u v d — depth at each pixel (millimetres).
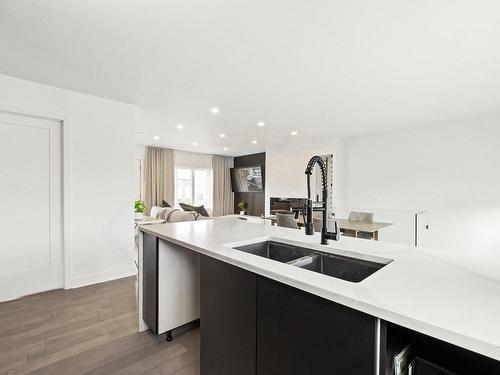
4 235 2537
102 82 2629
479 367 716
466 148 4066
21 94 2545
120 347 1786
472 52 2010
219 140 5914
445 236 4254
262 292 1043
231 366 1210
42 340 1861
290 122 4219
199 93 2928
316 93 2914
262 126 4488
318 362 843
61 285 2846
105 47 1968
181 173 7809
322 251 1399
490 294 766
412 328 619
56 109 2746
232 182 8812
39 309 2340
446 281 872
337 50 2006
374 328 707
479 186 3955
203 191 8359
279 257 1629
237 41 1886
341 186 5566
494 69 2291
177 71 2379
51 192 2795
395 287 815
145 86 2734
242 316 1146
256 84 2676
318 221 3002
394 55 2072
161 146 6844
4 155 2535
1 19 1621
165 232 1852
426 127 4473
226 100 3168
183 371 1560
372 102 3205
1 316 2213
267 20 1647
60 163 2854
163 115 3832
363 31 1759
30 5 1495
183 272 1963
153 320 1856
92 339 1880
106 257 3104
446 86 2684
